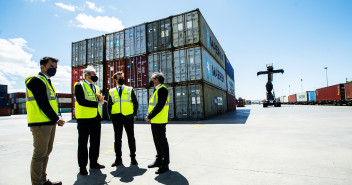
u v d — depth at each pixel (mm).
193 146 4340
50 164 3361
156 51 12445
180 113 11586
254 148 3906
